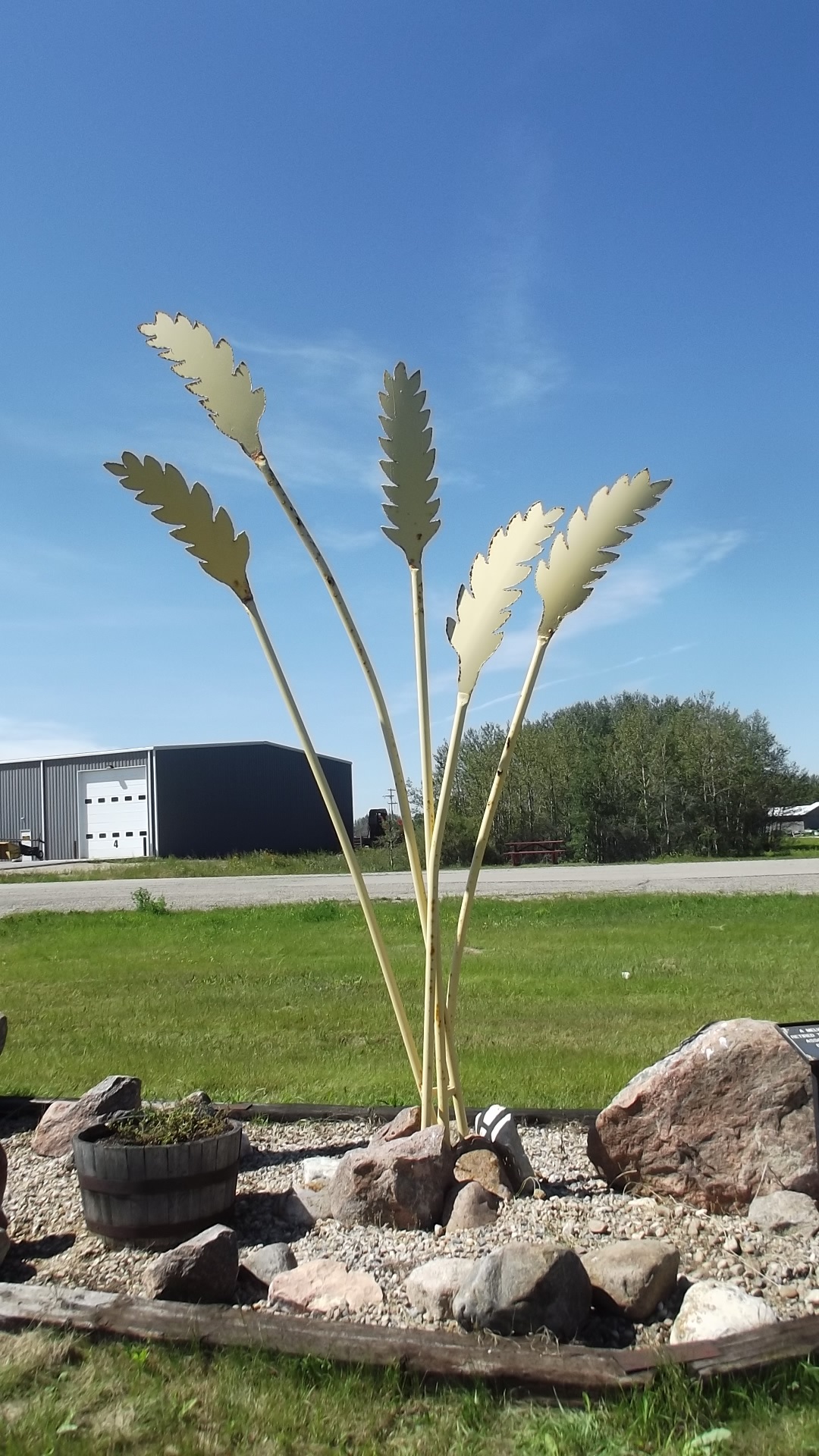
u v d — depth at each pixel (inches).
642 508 144.5
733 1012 300.5
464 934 145.7
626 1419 93.0
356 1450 91.4
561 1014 299.6
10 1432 94.2
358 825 2052.2
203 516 144.9
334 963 419.2
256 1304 117.7
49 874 1177.4
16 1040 276.4
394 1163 135.1
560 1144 171.6
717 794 1521.9
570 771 1567.4
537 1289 105.1
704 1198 140.1
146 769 1604.3
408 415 144.9
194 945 488.7
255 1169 164.7
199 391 144.2
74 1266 129.3
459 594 149.0
